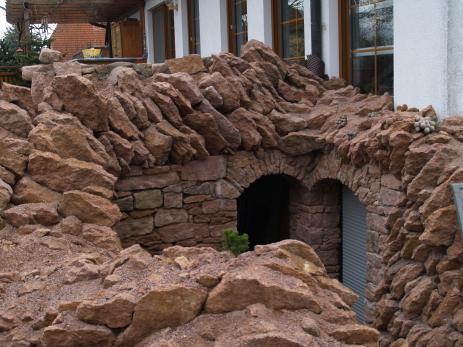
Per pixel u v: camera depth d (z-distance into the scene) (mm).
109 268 4344
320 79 9812
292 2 10945
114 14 18531
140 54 18250
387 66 9047
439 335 6375
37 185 6375
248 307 3617
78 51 23609
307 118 9047
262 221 10820
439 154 6613
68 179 6426
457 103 7242
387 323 7211
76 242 5672
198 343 3465
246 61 9453
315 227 9492
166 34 16672
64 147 6734
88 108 7402
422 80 7625
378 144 7348
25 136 7062
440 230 6363
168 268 4141
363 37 9562
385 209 7520
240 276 3666
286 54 11312
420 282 6750
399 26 8023
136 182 8133
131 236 8211
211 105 8578
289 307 3641
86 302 3699
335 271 9641
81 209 6066
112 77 8672
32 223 5852
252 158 8945
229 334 3447
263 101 9086
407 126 7055
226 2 12961
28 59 13164
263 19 11305
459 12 7098
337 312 3695
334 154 8664
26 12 15289
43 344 3674
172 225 8477
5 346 3814
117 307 3643
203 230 8688
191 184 8555
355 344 3518
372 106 8625
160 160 8227
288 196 10141
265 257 4043
